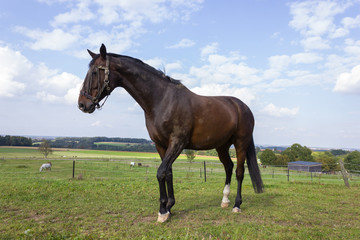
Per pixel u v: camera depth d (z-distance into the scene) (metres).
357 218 3.68
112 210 3.85
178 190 5.86
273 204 4.50
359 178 15.10
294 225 3.28
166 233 2.83
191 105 3.42
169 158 3.24
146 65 3.43
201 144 3.58
